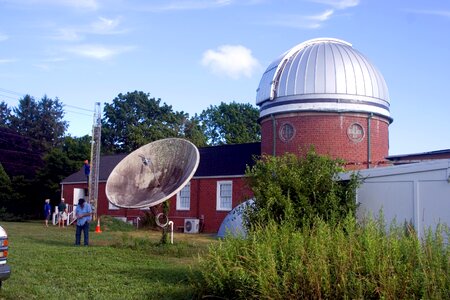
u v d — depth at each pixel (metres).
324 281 7.04
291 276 7.37
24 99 80.38
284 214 11.70
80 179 43.31
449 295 6.23
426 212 11.14
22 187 50.97
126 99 71.75
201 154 35.25
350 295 6.76
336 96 25.84
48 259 13.90
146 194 17.72
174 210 33.75
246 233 10.46
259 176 13.20
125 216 37.75
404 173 11.73
